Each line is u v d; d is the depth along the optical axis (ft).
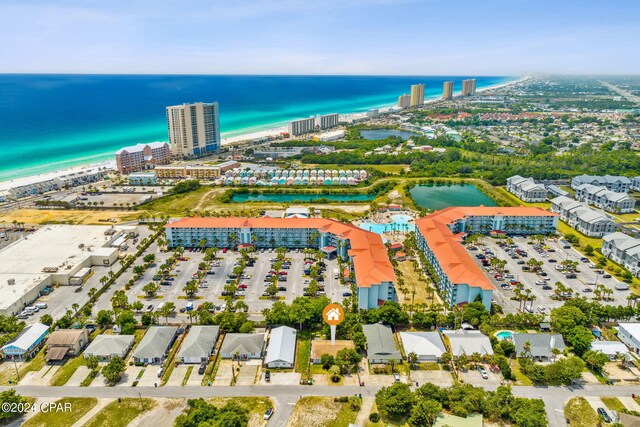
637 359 651.66
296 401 562.66
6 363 637.30
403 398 533.14
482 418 521.24
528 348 640.17
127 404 556.92
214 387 588.50
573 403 558.97
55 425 522.06
